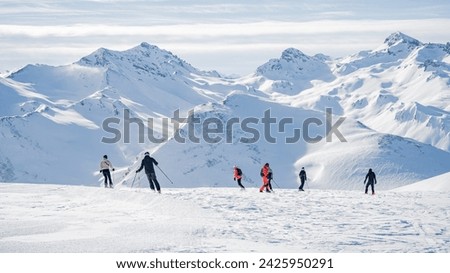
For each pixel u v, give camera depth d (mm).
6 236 20750
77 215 26812
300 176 55281
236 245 19609
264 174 47406
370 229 24375
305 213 29938
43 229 22219
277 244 20109
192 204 30703
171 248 18875
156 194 34000
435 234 23344
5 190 40031
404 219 28000
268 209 31375
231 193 42281
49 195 36688
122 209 29531
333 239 21469
